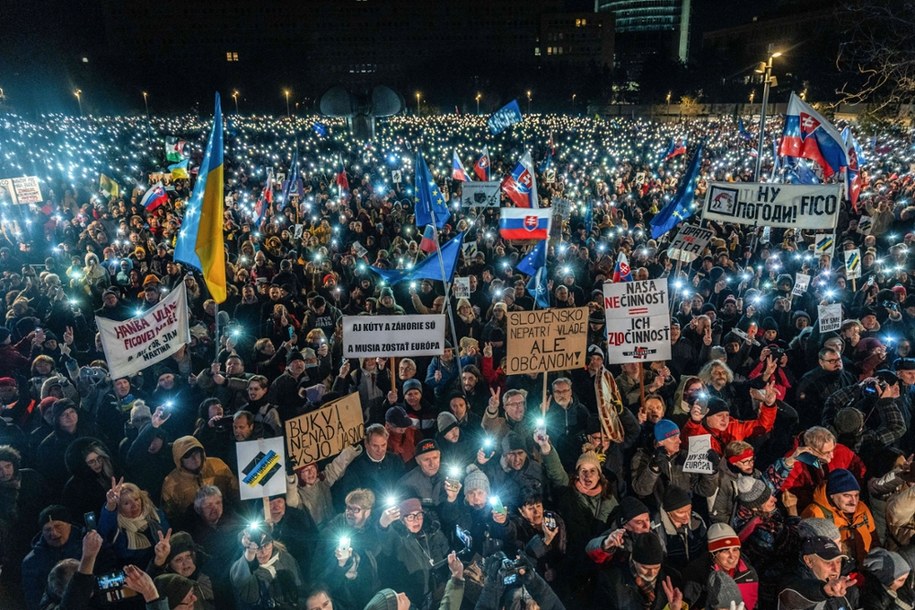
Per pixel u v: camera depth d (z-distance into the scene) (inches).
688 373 304.5
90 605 140.0
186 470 186.7
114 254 516.7
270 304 373.4
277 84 4065.0
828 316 297.9
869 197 690.8
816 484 184.1
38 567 159.8
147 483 203.3
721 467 178.9
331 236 619.8
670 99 3208.7
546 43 4867.1
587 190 820.6
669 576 148.3
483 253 494.3
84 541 136.4
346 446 195.2
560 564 172.9
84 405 252.2
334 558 152.9
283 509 169.5
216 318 260.7
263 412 235.9
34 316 349.7
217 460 197.5
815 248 442.3
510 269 459.8
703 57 3292.3
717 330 325.1
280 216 715.4
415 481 188.2
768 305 371.9
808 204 324.8
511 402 218.4
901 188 737.6
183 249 257.1
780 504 182.9
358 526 157.8
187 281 414.9
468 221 598.9
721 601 135.0
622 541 153.2
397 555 159.2
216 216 251.8
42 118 2007.9
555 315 218.1
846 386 242.1
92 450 190.2
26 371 283.4
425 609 158.4
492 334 314.3
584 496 180.1
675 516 161.6
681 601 143.0
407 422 217.5
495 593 141.8
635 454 195.9
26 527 188.9
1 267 513.0
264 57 4323.3
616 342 229.1
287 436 184.2
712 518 179.6
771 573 156.2
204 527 171.5
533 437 195.8
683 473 185.0
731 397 250.7
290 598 147.8
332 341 330.3
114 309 361.7
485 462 191.8
